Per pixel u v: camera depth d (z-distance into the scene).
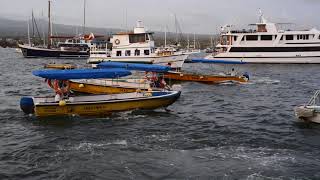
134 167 16.64
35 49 95.19
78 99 26.59
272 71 67.88
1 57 106.12
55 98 26.16
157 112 28.02
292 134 22.27
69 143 20.00
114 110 26.73
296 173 16.05
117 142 20.22
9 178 15.48
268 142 20.55
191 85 45.19
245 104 33.25
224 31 83.56
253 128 23.80
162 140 20.70
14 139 20.88
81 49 98.38
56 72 25.34
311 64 79.56
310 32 78.38
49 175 15.78
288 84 48.69
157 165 16.88
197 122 25.36
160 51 58.06
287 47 79.62
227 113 28.91
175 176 15.74
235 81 47.56
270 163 17.17
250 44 80.56
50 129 22.88
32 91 39.19
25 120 25.05
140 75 42.88
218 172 16.09
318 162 17.41
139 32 57.66
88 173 15.99
